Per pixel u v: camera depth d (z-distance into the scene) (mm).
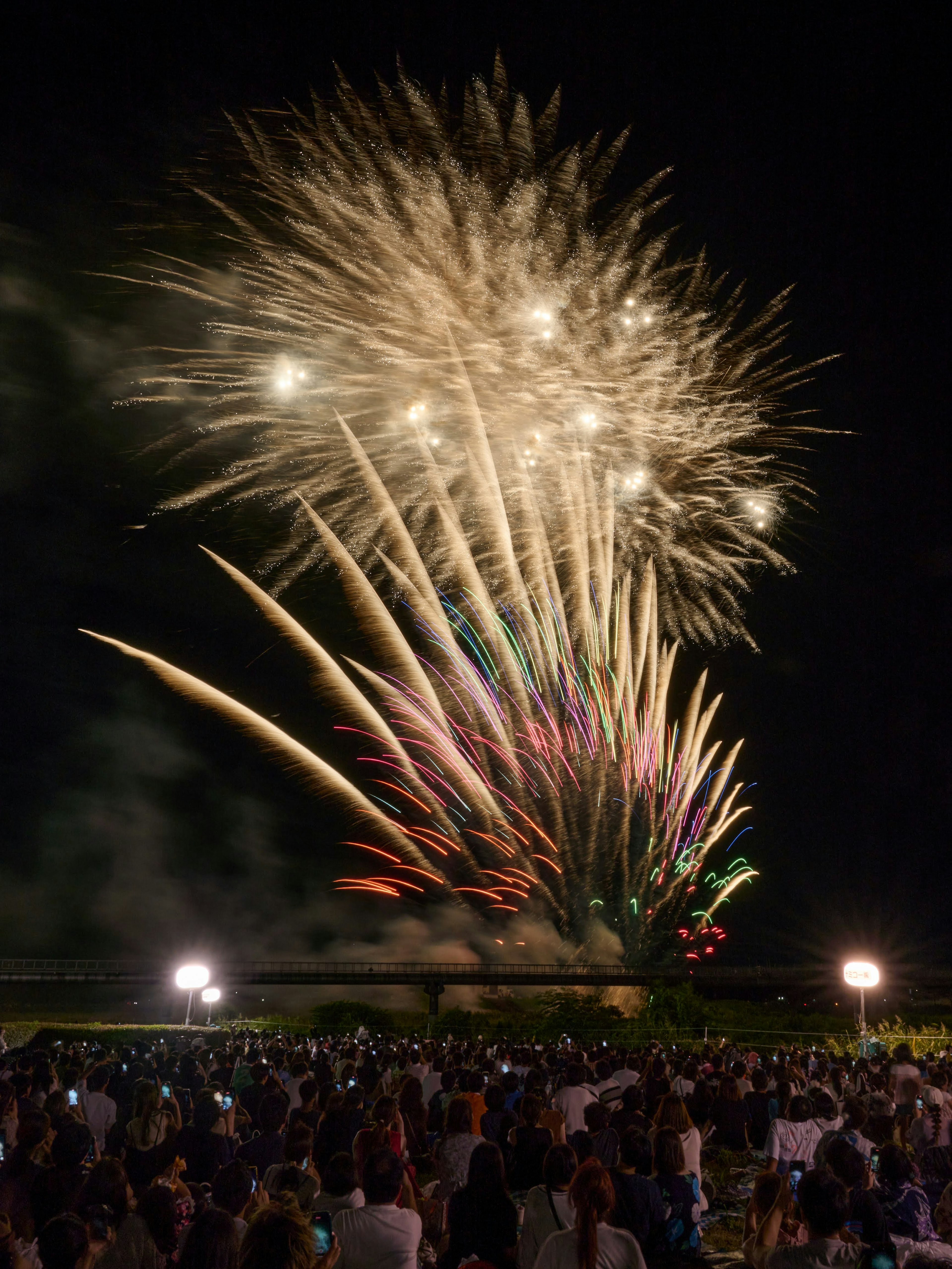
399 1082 14797
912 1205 6746
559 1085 14914
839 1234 5641
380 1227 5969
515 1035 45562
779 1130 9141
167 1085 11820
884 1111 9984
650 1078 14203
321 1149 9625
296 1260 4527
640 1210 7277
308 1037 39531
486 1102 10953
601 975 68750
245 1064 15516
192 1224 5129
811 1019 41438
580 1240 5477
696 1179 8562
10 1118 9773
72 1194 6422
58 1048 22938
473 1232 6566
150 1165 8430
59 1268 5125
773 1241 6207
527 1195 7934
